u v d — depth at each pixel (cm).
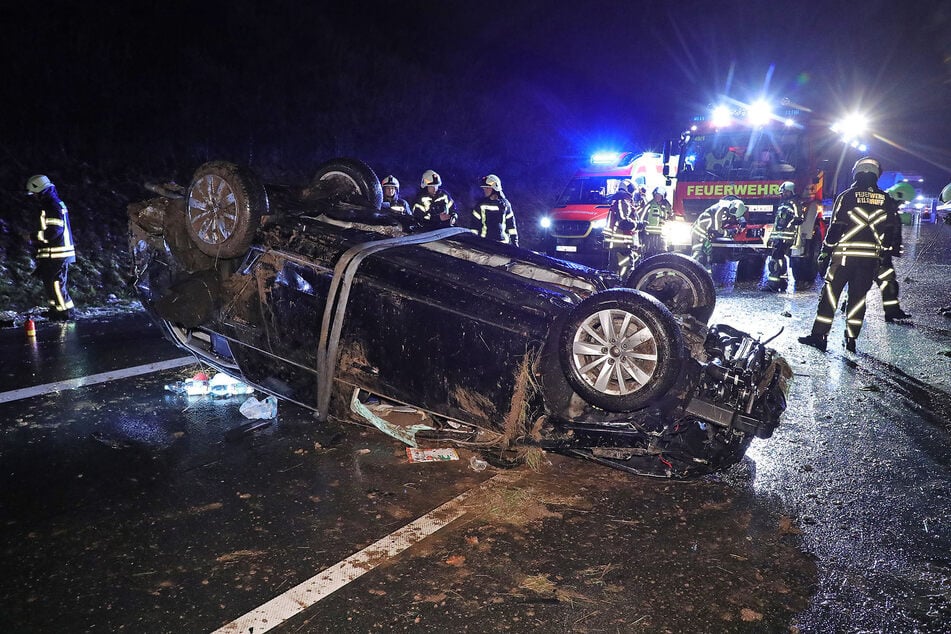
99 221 1227
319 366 443
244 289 470
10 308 948
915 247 1923
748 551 347
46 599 300
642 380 373
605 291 381
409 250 452
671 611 297
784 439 502
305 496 402
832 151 1416
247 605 297
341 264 438
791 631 285
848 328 770
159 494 402
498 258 482
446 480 425
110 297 1030
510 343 402
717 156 1403
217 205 468
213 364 524
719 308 1041
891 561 339
